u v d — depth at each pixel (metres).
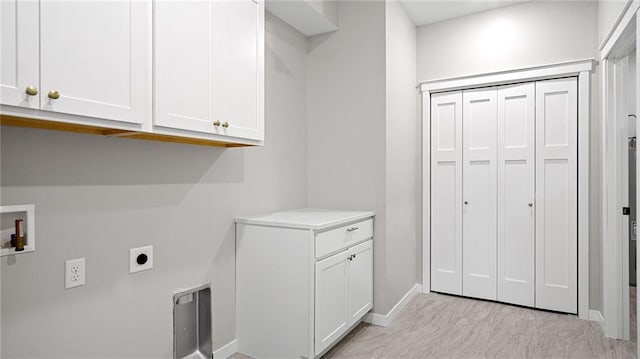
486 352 2.25
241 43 1.83
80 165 1.46
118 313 1.60
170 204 1.83
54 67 1.09
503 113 3.13
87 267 1.49
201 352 2.07
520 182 3.07
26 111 1.04
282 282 2.06
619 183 2.45
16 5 1.01
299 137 2.89
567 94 2.90
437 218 3.40
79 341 1.46
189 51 1.54
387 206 2.71
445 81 3.32
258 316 2.14
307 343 1.98
